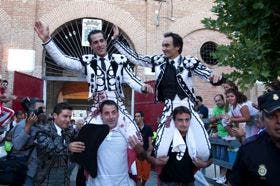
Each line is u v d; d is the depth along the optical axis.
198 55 16.64
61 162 5.19
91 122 5.35
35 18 15.45
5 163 6.39
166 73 5.30
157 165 4.98
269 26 3.72
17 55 15.06
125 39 16.28
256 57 3.66
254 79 3.67
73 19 15.85
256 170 2.96
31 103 6.82
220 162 8.62
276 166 2.93
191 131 5.07
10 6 15.23
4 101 7.94
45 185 5.10
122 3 16.23
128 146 5.18
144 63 5.62
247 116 7.10
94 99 5.52
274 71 3.87
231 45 3.81
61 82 18.97
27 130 5.96
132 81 5.56
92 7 15.97
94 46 5.58
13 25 15.16
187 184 5.01
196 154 5.02
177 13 16.59
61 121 5.45
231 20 4.01
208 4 16.89
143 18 16.36
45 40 5.41
